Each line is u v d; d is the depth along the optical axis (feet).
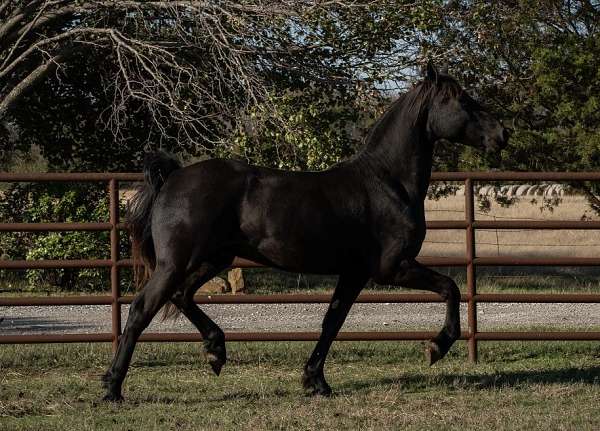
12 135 74.74
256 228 26.66
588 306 56.54
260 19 57.41
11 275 64.13
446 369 33.42
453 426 24.29
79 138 73.15
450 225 34.55
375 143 27.94
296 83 59.26
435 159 68.33
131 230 27.50
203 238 26.30
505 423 24.62
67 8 62.18
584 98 65.77
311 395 28.45
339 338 33.81
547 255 87.45
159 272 26.43
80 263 33.63
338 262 27.32
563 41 65.21
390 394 28.43
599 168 66.18
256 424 24.53
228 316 50.60
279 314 51.70
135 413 26.05
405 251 27.35
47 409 26.73
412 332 33.99
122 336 26.78
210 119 59.67
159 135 68.18
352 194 27.17
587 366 34.09
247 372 32.91
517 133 65.31
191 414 25.95
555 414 25.68
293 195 26.84
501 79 65.77
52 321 48.08
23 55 60.59
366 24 55.42
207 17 57.11
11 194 58.13
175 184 26.76
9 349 37.40
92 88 71.26
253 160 53.83
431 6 54.70
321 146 51.60
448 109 27.48
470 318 34.88
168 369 33.47
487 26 60.34
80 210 57.47
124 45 56.80
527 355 36.60
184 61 60.49
